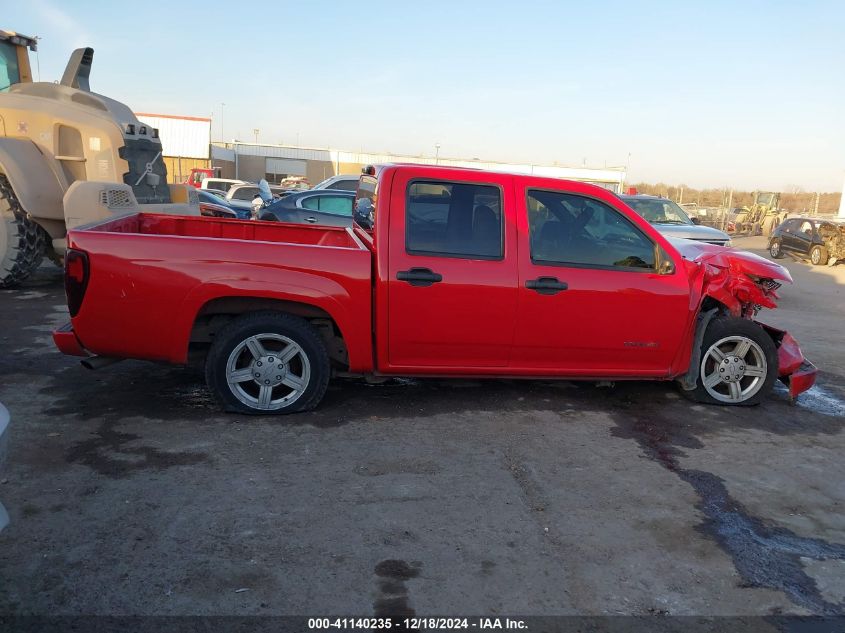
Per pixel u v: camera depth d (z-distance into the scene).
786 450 4.71
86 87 10.18
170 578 2.88
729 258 5.55
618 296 4.89
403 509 3.57
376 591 2.87
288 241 6.39
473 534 3.37
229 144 54.41
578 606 2.85
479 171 4.84
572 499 3.80
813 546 3.45
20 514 3.31
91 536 3.16
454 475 4.01
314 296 4.54
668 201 14.98
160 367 5.79
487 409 5.18
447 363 4.88
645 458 4.43
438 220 4.75
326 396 5.26
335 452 4.23
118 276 4.38
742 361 5.47
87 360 4.59
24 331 6.90
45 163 9.05
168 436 4.33
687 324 5.11
